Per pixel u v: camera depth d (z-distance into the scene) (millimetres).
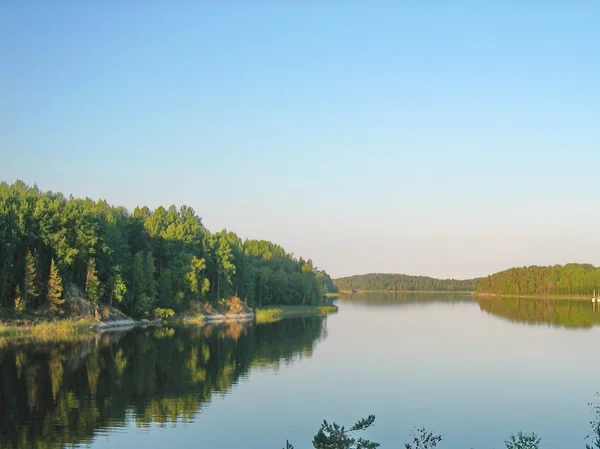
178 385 44594
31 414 35375
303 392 42688
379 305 197500
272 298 166250
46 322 82625
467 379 48344
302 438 31594
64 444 30000
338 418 35875
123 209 129625
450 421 35875
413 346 69812
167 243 120375
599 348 68562
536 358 60062
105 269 98625
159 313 106812
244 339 78000
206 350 65375
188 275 115250
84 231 94125
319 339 78062
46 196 100000
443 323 108375
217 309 126500
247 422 34656
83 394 40938
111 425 33531
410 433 33156
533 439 24469
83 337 77188
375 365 54938
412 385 45781
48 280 87750
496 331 90750
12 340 71875
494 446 31219
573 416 37219
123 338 77562
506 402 40688
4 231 83062
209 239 131000
